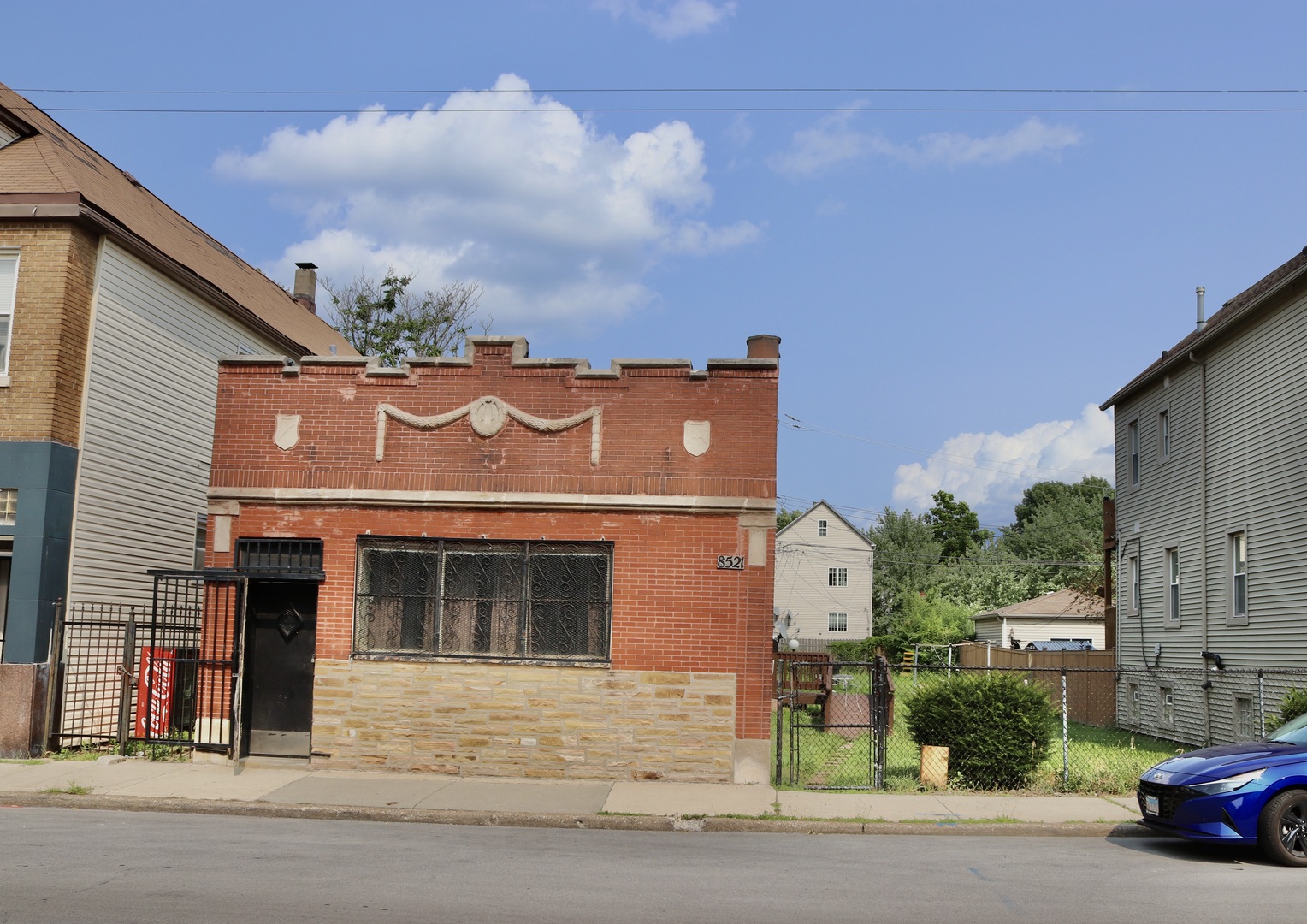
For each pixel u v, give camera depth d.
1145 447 23.77
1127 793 13.37
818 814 11.79
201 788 12.47
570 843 10.31
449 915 7.28
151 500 17.56
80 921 6.88
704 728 13.52
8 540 15.02
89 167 19.14
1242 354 19.03
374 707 13.82
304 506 14.29
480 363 14.30
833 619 64.12
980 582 64.44
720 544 13.79
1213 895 8.34
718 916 7.45
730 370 14.03
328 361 14.45
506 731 13.66
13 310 15.35
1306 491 16.69
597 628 13.83
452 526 14.08
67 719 15.27
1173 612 22.19
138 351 17.17
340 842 9.95
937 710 13.95
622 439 14.02
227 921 6.97
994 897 8.18
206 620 14.32
